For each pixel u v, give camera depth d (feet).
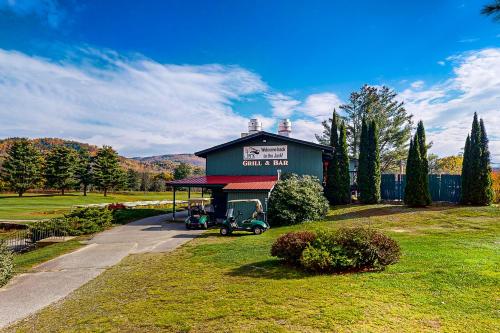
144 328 20.71
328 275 28.91
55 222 66.23
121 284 31.94
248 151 82.69
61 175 185.06
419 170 71.56
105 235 64.34
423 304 21.61
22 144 182.19
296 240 32.32
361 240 29.96
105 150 195.21
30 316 26.05
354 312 20.53
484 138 68.85
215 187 79.30
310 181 72.08
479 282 24.95
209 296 25.48
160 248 49.60
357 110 153.28
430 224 53.78
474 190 68.39
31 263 44.34
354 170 117.60
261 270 31.94
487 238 40.78
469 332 17.97
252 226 57.88
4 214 104.01
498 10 30.50
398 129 148.87
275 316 20.67
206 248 45.85
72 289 32.71
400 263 30.55
